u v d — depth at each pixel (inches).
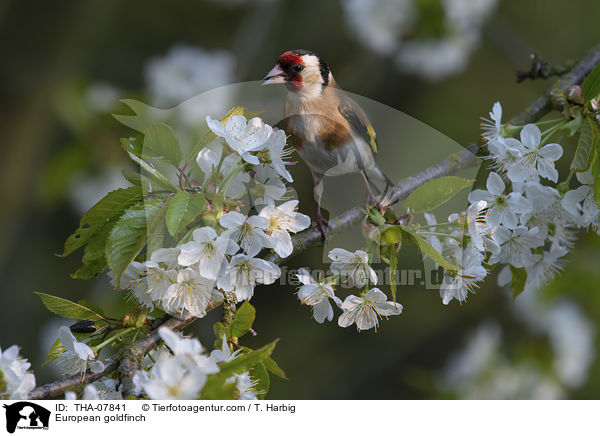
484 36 508.4
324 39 576.1
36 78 510.6
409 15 466.9
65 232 540.4
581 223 209.3
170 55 463.8
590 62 255.1
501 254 211.0
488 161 212.5
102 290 318.7
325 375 540.7
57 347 194.1
